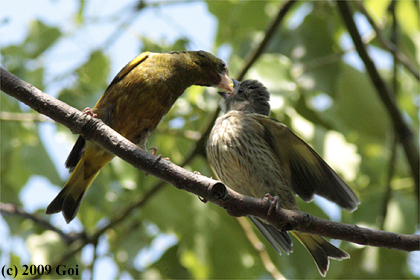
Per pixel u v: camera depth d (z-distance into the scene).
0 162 10.93
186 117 11.07
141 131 7.94
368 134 10.65
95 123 6.27
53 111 6.28
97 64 11.30
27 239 10.95
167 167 6.18
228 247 10.68
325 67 10.53
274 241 8.66
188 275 10.78
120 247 11.37
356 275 10.10
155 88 7.75
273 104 9.78
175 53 8.19
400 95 12.75
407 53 12.40
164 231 10.62
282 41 11.18
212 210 10.91
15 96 6.29
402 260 10.04
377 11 12.48
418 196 10.12
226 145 8.99
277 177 8.76
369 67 10.16
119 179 10.49
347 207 7.70
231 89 8.48
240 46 11.48
